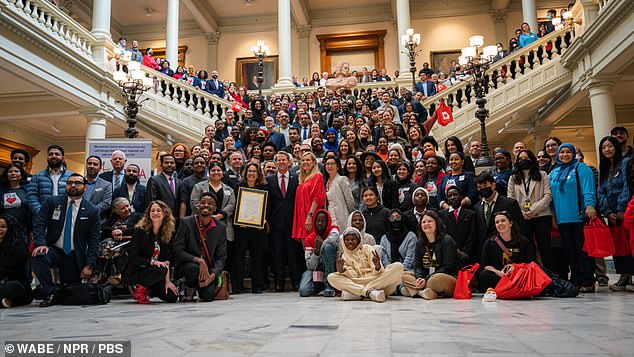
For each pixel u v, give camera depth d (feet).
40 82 26.45
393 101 33.76
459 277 13.21
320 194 16.56
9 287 12.91
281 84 44.57
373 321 8.47
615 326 7.52
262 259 17.61
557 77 32.63
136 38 64.23
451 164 17.07
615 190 14.83
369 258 13.55
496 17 58.44
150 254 13.70
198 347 6.08
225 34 63.82
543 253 15.17
